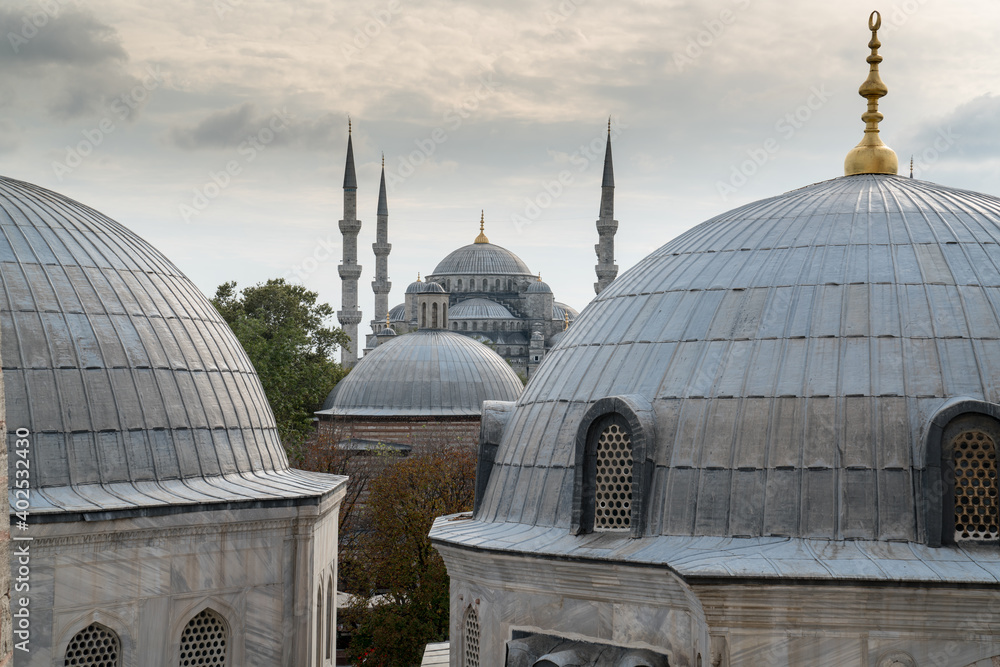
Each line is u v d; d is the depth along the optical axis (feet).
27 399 63.46
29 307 66.33
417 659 138.10
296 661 70.08
